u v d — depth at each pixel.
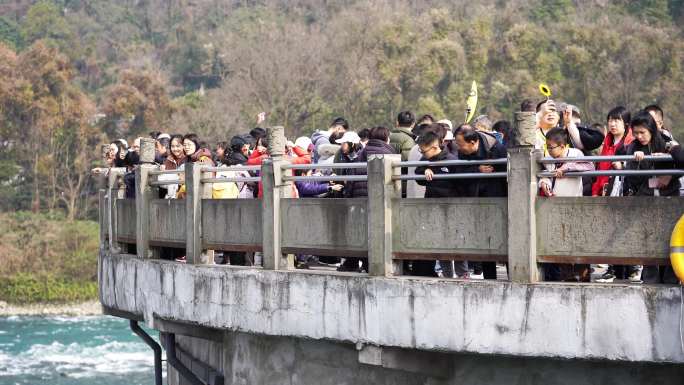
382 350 12.38
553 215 11.35
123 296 17.95
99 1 157.62
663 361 10.46
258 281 13.95
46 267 89.81
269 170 13.85
